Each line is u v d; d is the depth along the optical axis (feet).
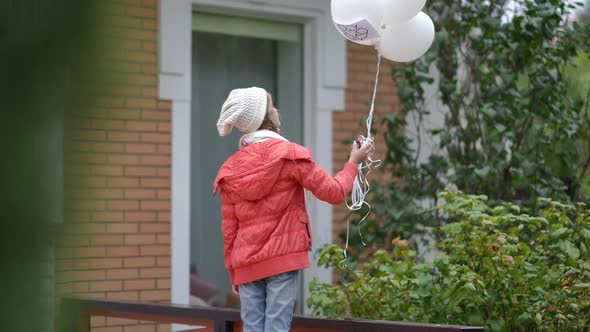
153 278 18.63
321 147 21.17
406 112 18.88
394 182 19.36
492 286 12.27
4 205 2.90
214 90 20.48
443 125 21.13
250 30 20.86
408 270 12.71
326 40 21.31
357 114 21.93
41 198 2.97
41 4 3.02
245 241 9.15
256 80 21.03
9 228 2.90
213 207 20.49
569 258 12.62
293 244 9.09
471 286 11.33
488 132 17.84
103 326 13.05
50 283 3.02
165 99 18.83
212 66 20.44
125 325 12.94
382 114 22.12
